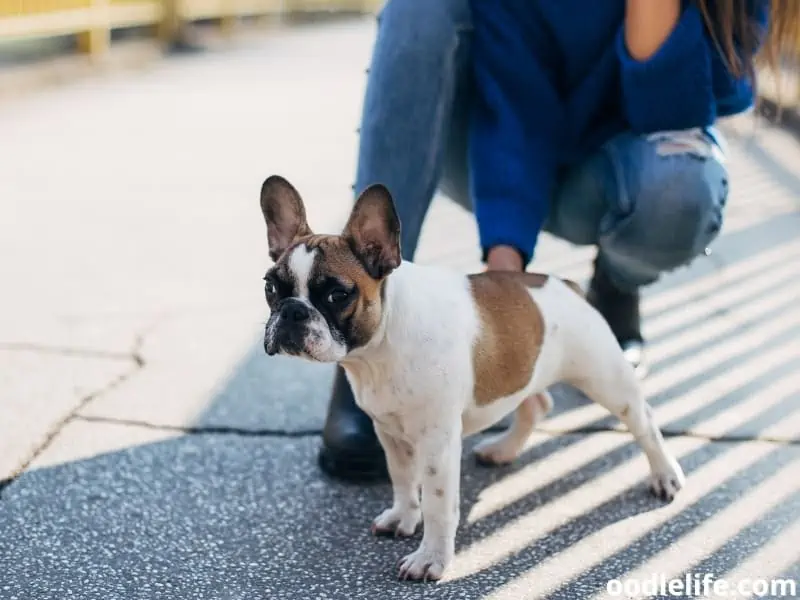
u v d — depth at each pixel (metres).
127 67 5.72
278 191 1.34
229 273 2.23
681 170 1.52
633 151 1.55
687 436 1.57
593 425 1.61
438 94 1.52
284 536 1.36
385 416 1.31
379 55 1.53
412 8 1.53
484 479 1.48
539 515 1.40
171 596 1.25
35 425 1.59
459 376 1.29
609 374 1.41
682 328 1.95
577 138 1.62
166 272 2.23
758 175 3.24
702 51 1.50
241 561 1.31
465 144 1.67
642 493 1.44
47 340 1.87
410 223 1.52
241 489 1.45
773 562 1.30
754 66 1.57
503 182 1.55
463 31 1.57
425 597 1.25
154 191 2.98
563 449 1.55
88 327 1.93
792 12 1.57
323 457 1.49
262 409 1.66
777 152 3.58
